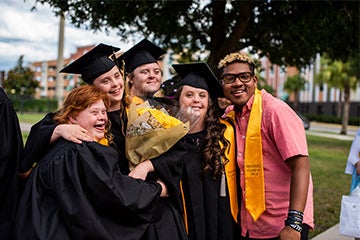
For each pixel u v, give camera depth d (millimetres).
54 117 2623
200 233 2807
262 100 2965
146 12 7078
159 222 2643
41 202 2303
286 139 2707
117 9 6562
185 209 2875
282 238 2604
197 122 3020
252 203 2877
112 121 2814
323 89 50750
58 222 2227
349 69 26156
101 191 2262
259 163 2857
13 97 36781
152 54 3668
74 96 2568
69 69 2889
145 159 2619
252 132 2885
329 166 11477
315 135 24609
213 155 2867
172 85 4602
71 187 2268
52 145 2523
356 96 46406
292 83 47062
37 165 2426
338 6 6906
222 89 3156
